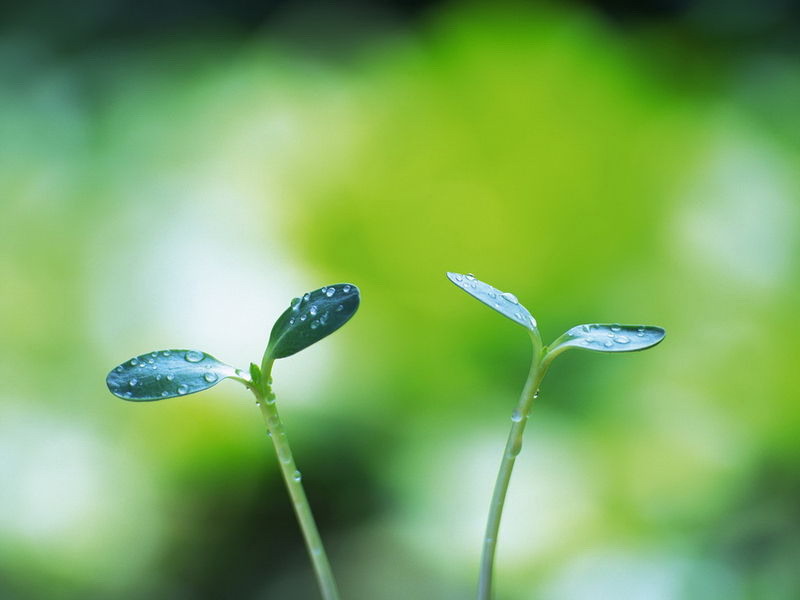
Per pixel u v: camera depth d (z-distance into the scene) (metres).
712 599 0.97
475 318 1.21
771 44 2.02
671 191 1.33
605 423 1.10
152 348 1.17
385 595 1.06
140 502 1.09
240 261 1.24
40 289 1.21
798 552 1.01
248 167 1.38
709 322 1.20
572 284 1.25
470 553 1.02
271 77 1.65
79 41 2.10
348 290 0.37
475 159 1.32
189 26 2.20
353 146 1.38
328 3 2.20
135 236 1.28
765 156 1.41
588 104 1.40
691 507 1.04
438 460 1.09
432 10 2.19
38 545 1.04
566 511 1.03
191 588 1.12
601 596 0.98
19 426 1.10
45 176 1.41
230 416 1.12
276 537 1.16
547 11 1.57
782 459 1.08
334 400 1.12
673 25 2.17
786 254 1.25
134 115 1.60
